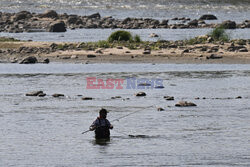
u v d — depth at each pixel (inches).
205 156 2292.1
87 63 5068.9
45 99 3582.7
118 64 5004.9
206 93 3747.5
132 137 2610.7
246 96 3641.7
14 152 2358.5
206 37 6732.3
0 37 7165.4
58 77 4421.8
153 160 2241.6
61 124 2876.5
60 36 7834.6
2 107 3312.0
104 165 2178.9
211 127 2790.4
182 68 4820.4
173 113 3137.3
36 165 2181.3
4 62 5201.8
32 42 6333.7
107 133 2603.3
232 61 5157.5
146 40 7086.6
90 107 3326.8
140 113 3142.2
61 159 2260.1
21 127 2805.1
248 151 2361.0
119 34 6653.5
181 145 2463.1
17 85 4082.2
